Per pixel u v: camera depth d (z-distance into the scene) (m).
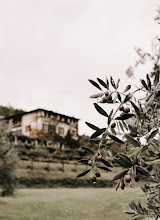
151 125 1.44
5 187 18.03
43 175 30.19
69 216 13.36
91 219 12.69
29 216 13.06
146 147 1.19
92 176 1.36
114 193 18.59
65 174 32.09
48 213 13.87
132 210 1.76
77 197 19.02
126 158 1.16
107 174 30.53
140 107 1.55
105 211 13.83
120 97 1.50
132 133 1.47
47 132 45.38
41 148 41.41
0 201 16.44
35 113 45.56
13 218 12.34
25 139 41.94
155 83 1.44
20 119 47.97
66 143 46.47
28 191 22.45
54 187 27.86
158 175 1.64
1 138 17.73
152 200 1.75
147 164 1.39
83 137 48.84
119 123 1.59
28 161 34.47
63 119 47.88
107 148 1.48
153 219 1.68
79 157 40.28
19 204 15.97
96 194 19.80
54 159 38.84
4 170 17.69
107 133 1.42
